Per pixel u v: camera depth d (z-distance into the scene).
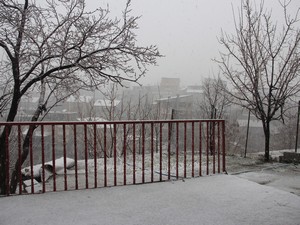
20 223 3.01
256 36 8.41
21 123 3.87
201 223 3.05
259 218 3.19
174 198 3.85
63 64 6.38
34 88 6.89
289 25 8.37
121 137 13.17
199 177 4.96
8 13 5.82
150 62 6.47
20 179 3.93
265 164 7.02
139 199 3.80
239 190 4.21
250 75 8.34
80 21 6.18
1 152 5.54
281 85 7.98
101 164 7.21
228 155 9.03
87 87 6.73
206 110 14.03
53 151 4.04
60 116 14.47
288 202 3.71
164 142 14.15
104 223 3.03
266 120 8.05
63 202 3.64
